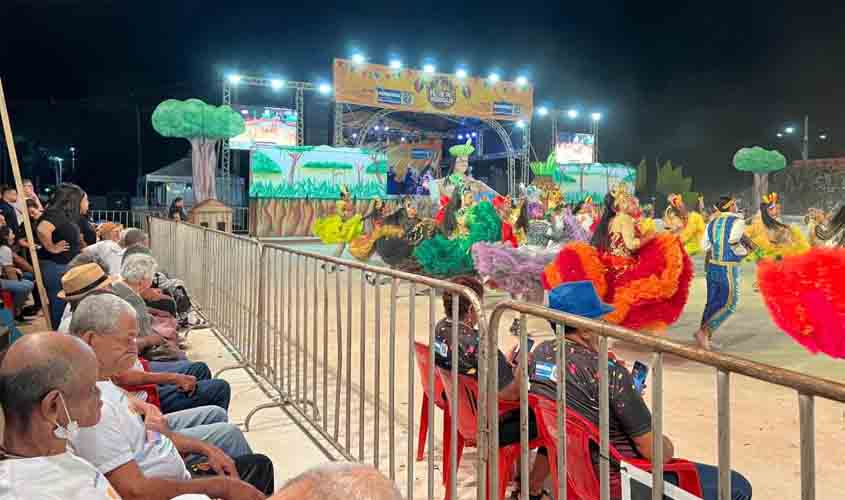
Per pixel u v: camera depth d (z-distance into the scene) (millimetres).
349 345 4383
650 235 6402
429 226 13141
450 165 41438
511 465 3662
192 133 25938
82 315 2861
